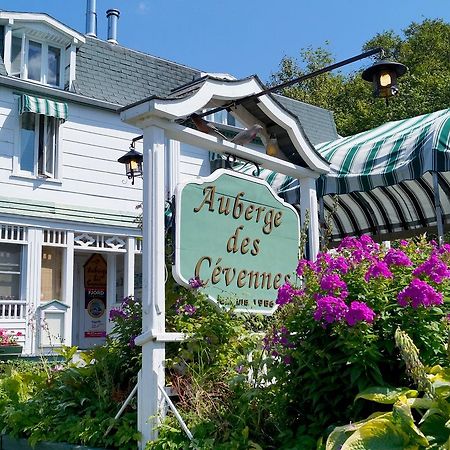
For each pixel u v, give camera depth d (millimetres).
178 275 4613
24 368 7879
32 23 13828
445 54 30719
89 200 14320
